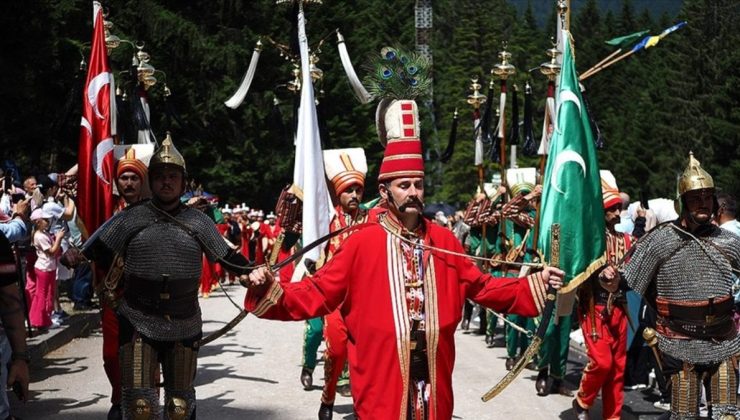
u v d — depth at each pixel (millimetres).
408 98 5023
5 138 20281
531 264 5055
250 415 8469
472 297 5012
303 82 8406
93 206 7973
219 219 10594
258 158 40062
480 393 9625
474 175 67438
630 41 8727
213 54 37656
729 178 44688
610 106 76812
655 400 9070
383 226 4898
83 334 13430
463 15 79000
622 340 8031
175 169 6129
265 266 4832
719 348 6230
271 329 14758
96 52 8281
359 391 4793
